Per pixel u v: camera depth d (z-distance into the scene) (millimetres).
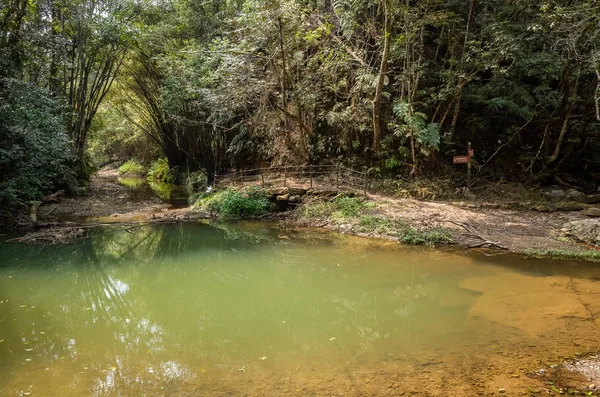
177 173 24578
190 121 17172
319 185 13594
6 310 6223
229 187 14859
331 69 14336
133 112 27188
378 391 3729
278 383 3939
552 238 8961
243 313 6105
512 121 14406
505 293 6160
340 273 7715
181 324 5680
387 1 11336
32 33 12242
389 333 5105
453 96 13086
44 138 12281
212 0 17125
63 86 17391
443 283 6797
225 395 3729
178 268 8531
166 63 16828
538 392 3615
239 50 13781
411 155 13656
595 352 4289
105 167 43406
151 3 17609
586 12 9273
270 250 9562
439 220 10391
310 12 13555
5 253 9516
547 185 13594
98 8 16266
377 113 13039
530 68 13047
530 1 11547
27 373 4223
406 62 13094
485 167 14125
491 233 9375
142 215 14148
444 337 4863
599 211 10258
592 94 12000
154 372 4227
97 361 4504
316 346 4832
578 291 6102
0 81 11320
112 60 18109
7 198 11641
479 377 3908
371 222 10617
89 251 9961
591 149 13766
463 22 13570
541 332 4820
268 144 16812
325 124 15453
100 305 6539
